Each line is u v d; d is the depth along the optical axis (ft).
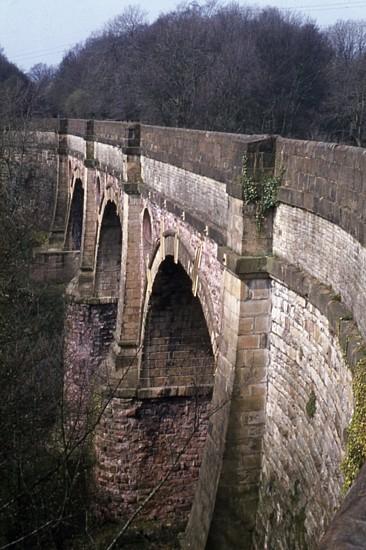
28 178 183.32
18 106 245.04
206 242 58.44
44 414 63.52
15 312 82.02
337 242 38.29
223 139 52.54
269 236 48.60
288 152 45.32
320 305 39.42
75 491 70.74
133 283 85.87
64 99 325.21
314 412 42.04
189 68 230.89
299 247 44.19
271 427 49.67
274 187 47.21
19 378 63.77
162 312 80.53
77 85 340.39
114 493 82.23
